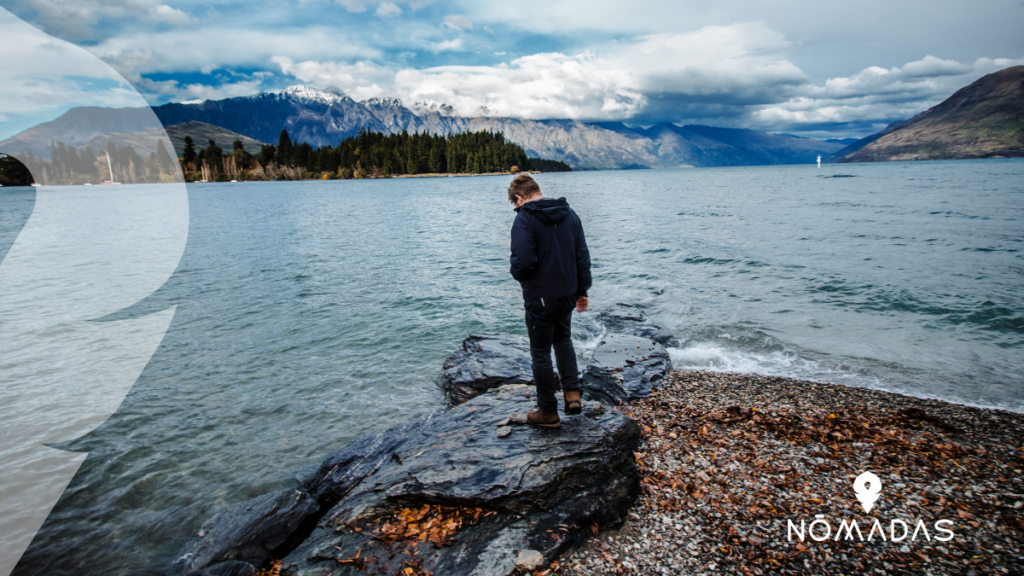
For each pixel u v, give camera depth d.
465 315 13.23
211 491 6.21
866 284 14.98
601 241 24.80
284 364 10.09
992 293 13.60
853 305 13.30
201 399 8.55
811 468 5.53
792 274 16.67
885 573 4.06
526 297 4.73
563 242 4.60
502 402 6.02
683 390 8.60
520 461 4.84
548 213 4.53
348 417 8.02
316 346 11.08
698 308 13.48
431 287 16.20
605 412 5.77
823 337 11.34
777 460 5.69
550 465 4.80
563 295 4.62
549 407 5.13
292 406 8.36
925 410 7.59
